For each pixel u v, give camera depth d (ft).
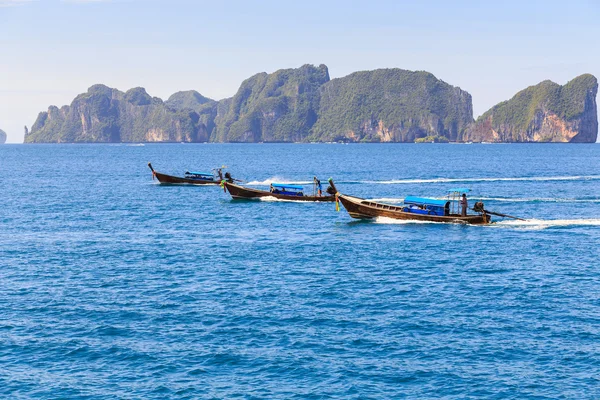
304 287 162.61
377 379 109.91
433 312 142.51
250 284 165.58
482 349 121.49
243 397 104.12
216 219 278.67
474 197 365.40
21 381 109.40
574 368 113.29
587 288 161.17
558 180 490.90
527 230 245.45
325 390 106.32
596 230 243.60
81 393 105.50
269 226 259.19
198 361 116.88
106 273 177.37
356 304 148.36
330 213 296.51
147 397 104.22
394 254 202.69
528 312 142.10
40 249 210.59
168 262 191.21
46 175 568.41
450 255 200.75
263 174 595.88
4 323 135.54
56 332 130.62
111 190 409.69
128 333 130.11
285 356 118.83
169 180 443.73
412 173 595.47
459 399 103.40
